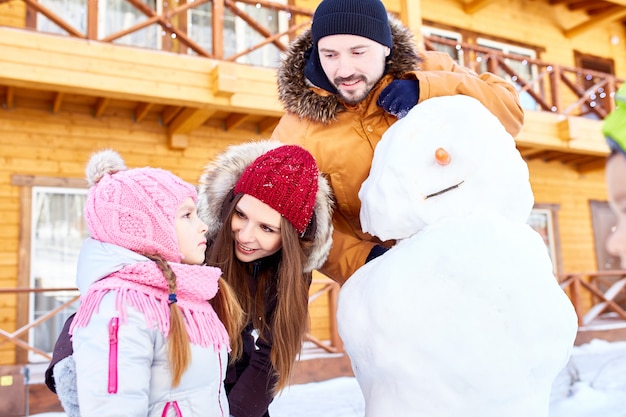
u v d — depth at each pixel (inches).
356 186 73.5
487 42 368.5
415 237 58.5
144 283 50.6
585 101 353.7
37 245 229.1
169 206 53.5
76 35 197.6
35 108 234.2
